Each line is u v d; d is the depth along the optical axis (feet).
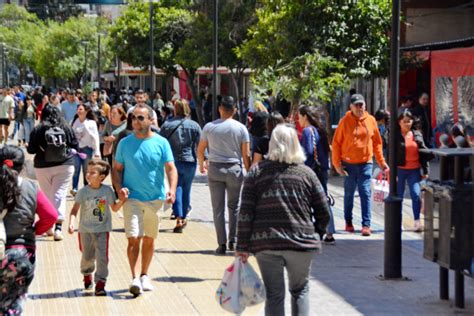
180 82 388.98
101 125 130.82
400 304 64.85
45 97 197.06
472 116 164.76
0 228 49.70
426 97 170.30
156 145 67.15
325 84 125.39
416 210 98.17
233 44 234.58
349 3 147.02
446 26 202.90
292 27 147.84
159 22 277.23
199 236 94.32
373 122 95.35
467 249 60.64
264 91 122.42
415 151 97.30
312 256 51.19
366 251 85.92
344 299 66.33
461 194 60.44
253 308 63.77
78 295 67.31
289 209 50.90
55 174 90.84
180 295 67.67
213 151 83.61
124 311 62.64
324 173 86.74
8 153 53.01
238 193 83.92
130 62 304.71
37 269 76.33
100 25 561.43
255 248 51.03
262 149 82.84
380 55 149.18
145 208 67.15
